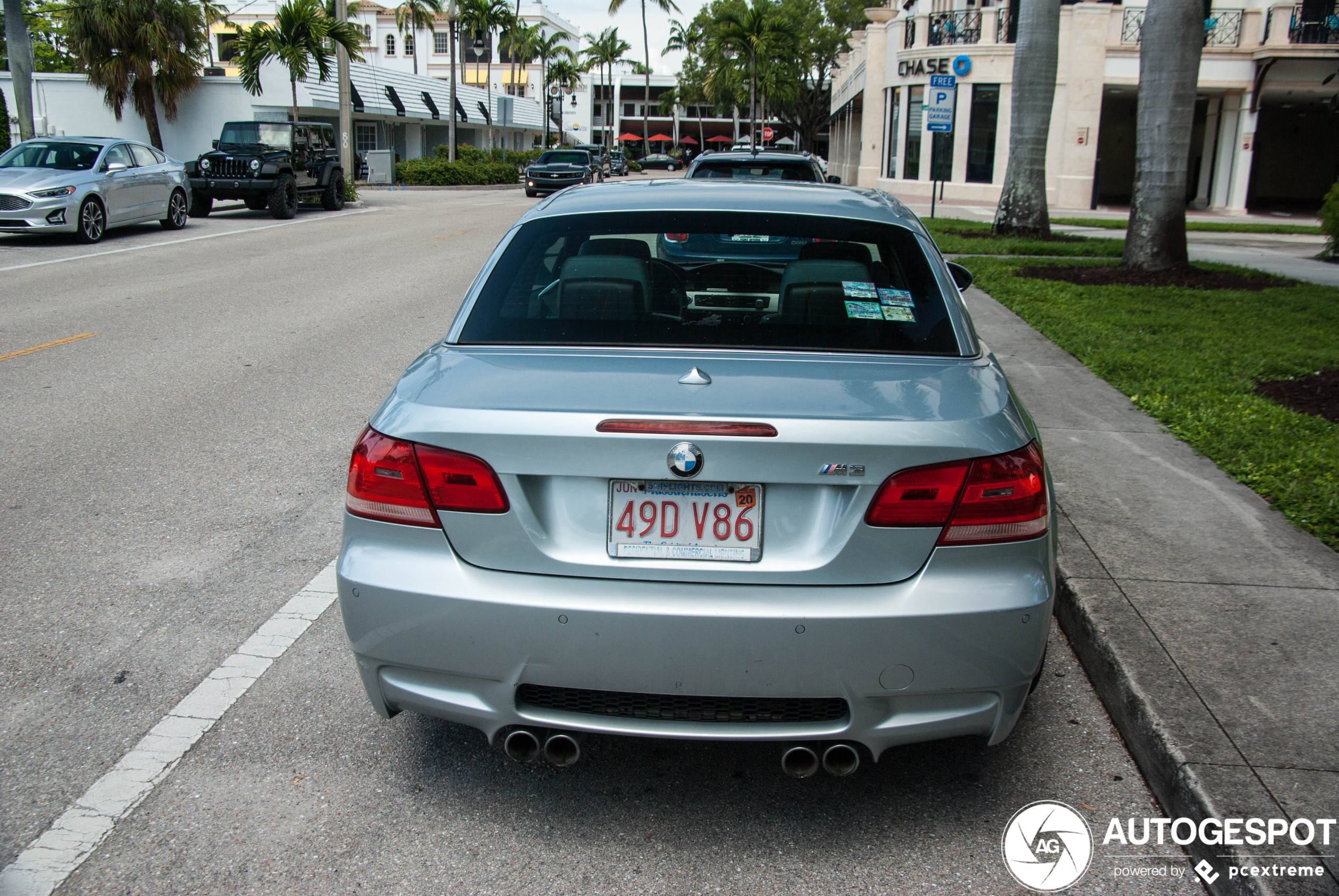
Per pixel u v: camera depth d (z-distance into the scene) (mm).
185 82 32125
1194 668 3328
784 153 9945
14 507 5188
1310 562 4230
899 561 2451
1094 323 9703
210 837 2691
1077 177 31312
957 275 5055
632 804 2875
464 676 2570
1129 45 30594
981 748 3189
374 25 76812
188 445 6246
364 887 2516
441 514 2529
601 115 110688
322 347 9180
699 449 2402
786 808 2863
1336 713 3068
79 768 2990
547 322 3061
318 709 3344
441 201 31281
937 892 2527
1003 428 2562
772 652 2432
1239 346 8625
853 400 2555
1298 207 35406
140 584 4297
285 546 4734
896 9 40312
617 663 2469
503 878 2557
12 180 16453
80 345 9148
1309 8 29047
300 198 24422
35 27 42969
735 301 3094
